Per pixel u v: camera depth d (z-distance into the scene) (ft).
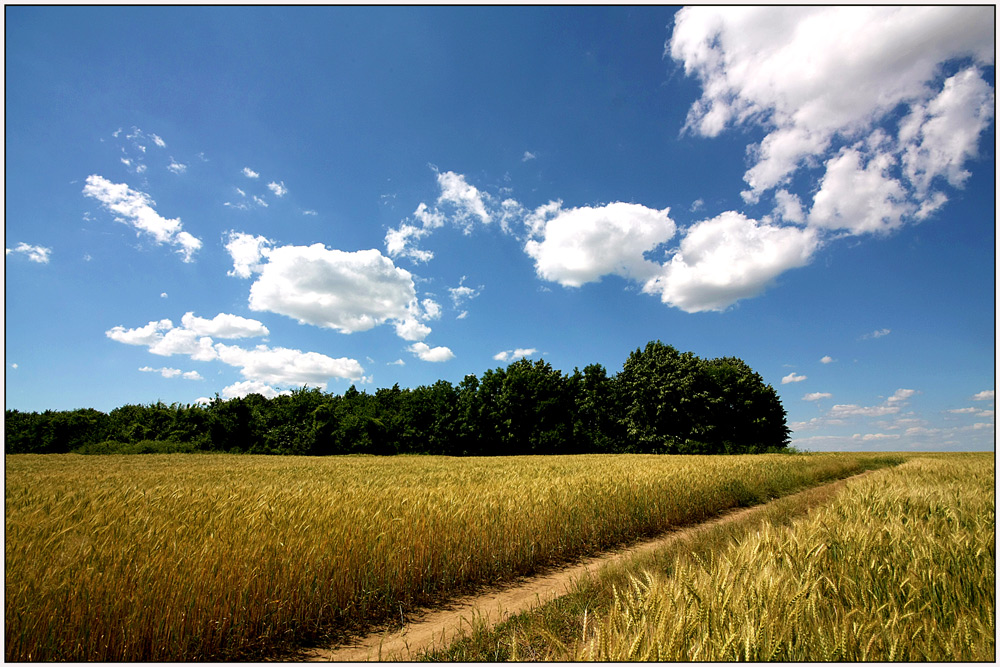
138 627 14.52
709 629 9.38
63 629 13.89
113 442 179.22
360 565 19.25
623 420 192.13
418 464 84.17
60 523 19.58
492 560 23.77
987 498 26.43
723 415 187.01
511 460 98.32
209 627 15.51
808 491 51.88
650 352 200.34
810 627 9.92
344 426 177.68
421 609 20.10
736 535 25.88
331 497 27.27
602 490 34.88
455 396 191.11
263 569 16.99
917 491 29.58
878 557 14.51
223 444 180.65
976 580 13.03
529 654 12.69
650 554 23.68
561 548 27.71
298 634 17.06
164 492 30.27
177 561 16.12
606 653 8.79
